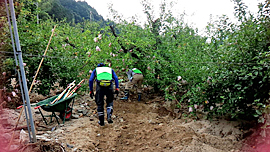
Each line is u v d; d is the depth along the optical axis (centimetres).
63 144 326
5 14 418
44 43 502
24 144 292
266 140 308
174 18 646
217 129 384
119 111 519
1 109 384
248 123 376
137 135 388
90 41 572
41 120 425
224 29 466
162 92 661
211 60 426
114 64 557
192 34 648
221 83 375
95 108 526
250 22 398
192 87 444
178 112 494
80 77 568
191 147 319
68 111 437
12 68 435
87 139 356
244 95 347
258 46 354
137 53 564
